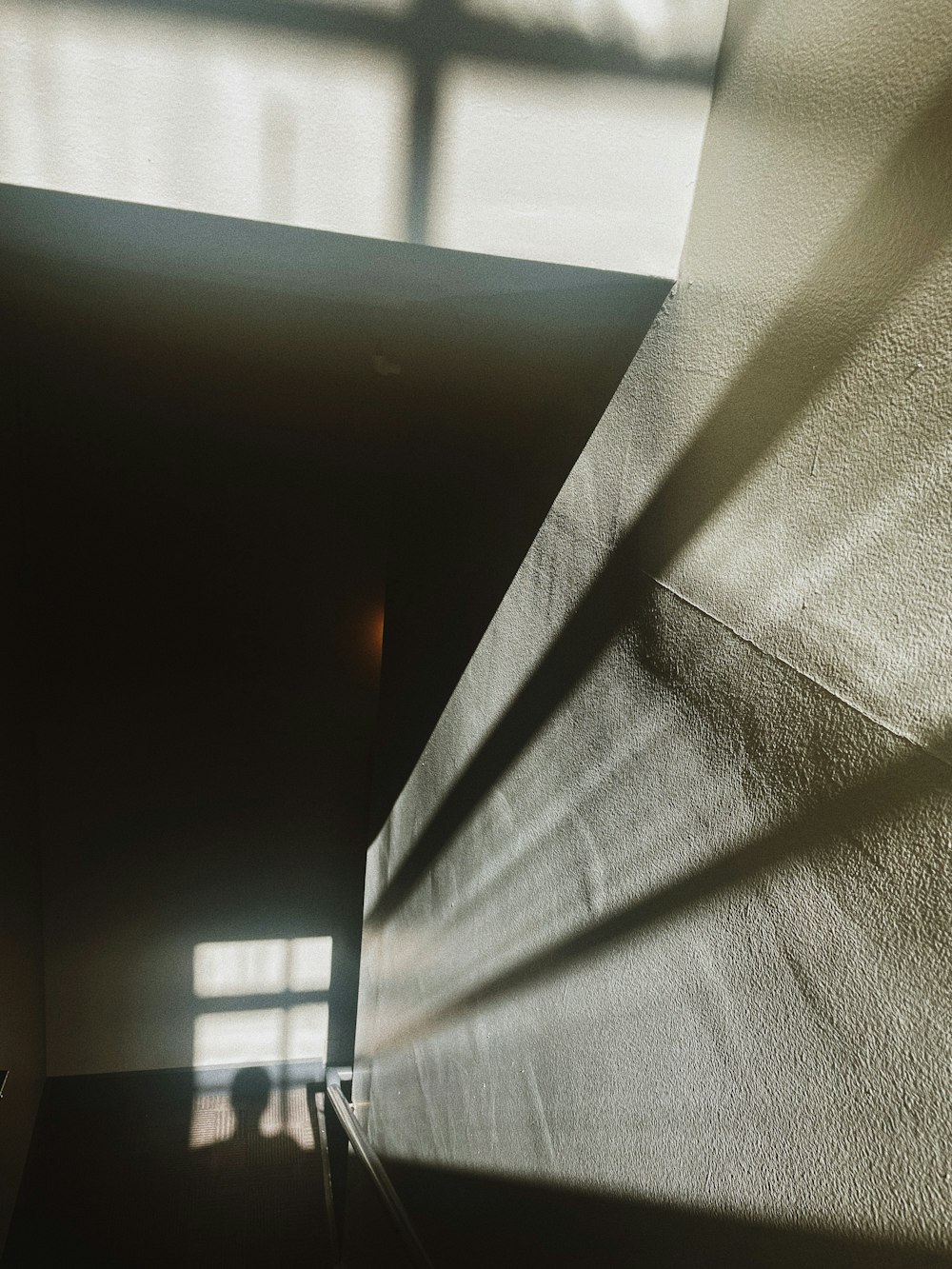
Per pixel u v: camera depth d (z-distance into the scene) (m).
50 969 5.14
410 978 2.71
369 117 1.00
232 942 5.36
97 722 5.02
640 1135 1.19
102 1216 4.33
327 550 5.07
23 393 4.33
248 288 2.30
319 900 5.41
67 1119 5.09
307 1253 4.15
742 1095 0.96
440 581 2.56
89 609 4.88
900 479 0.74
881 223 0.78
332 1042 5.57
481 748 2.04
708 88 1.06
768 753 0.92
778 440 0.92
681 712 1.11
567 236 1.09
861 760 0.78
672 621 1.14
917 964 0.71
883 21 0.77
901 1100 0.72
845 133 0.82
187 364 4.37
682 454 1.12
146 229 1.07
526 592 1.73
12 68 0.93
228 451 4.79
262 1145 4.95
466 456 2.19
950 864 0.68
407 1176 2.54
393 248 1.08
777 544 0.92
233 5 0.94
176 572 4.94
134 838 5.16
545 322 1.51
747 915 0.96
